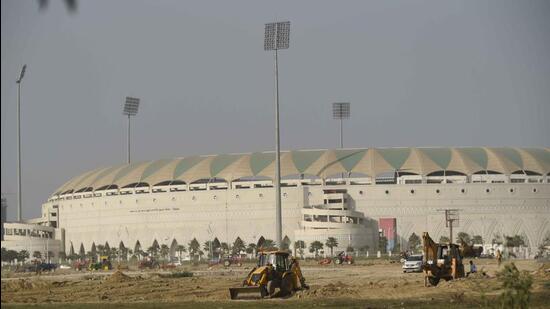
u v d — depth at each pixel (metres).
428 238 188.75
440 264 187.38
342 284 198.75
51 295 196.75
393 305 138.12
